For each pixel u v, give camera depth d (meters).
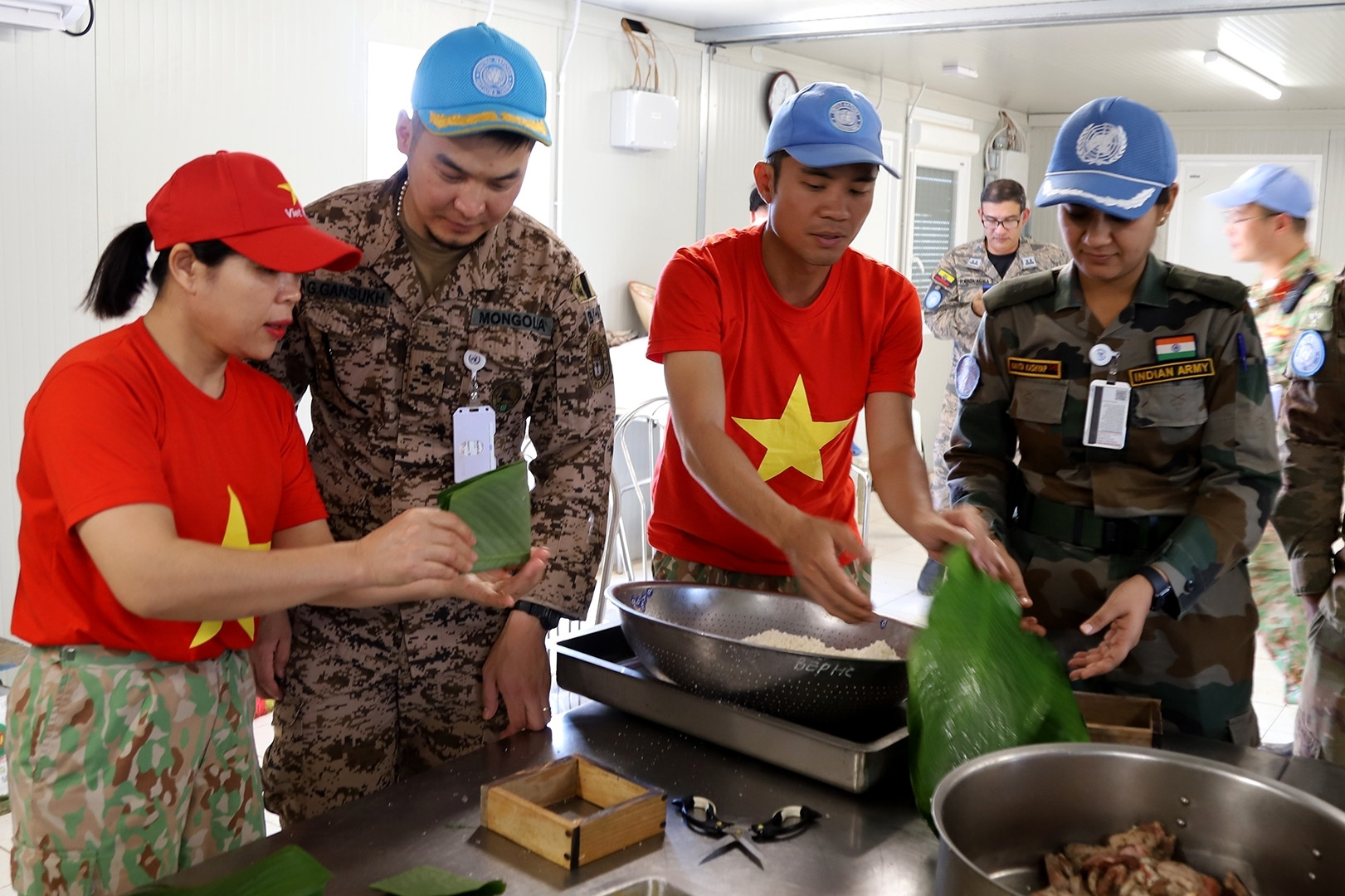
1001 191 5.11
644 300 5.67
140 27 3.71
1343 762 2.14
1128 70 6.79
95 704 1.34
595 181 5.48
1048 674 1.33
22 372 3.63
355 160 4.44
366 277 1.64
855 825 1.28
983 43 6.02
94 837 1.35
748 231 1.92
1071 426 1.87
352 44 4.35
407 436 1.69
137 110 3.75
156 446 1.32
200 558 1.21
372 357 1.66
